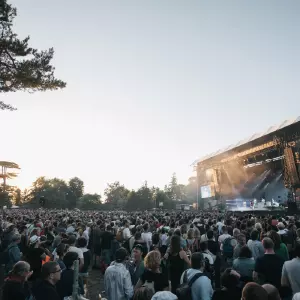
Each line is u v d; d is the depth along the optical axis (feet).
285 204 132.87
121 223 52.49
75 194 460.14
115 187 451.94
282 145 144.15
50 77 42.73
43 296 13.39
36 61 41.11
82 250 27.07
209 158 217.77
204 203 232.53
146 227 35.53
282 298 15.19
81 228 45.29
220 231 40.27
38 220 55.26
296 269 15.31
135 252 20.99
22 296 13.83
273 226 33.14
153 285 15.29
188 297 14.61
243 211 149.18
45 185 450.30
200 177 239.71
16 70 40.98
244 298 9.00
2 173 262.88
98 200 421.59
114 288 17.71
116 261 18.51
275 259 17.02
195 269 15.71
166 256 20.13
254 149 166.91
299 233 28.35
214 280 24.35
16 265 14.47
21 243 33.73
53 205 399.44
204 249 22.74
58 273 14.42
